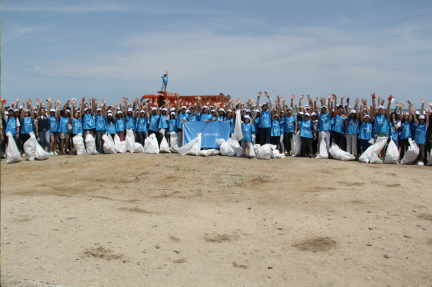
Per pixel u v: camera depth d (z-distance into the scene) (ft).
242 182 30.76
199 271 14.60
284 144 47.96
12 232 19.17
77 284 13.37
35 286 13.10
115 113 49.78
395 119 40.96
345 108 44.09
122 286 13.28
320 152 42.42
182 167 37.09
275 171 35.01
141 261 15.52
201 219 21.08
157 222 20.58
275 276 14.23
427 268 14.75
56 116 47.96
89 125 48.11
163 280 13.79
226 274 14.35
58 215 22.08
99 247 17.06
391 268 14.79
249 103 46.83
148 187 29.73
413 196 25.82
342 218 21.08
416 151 38.42
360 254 16.15
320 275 14.29
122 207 23.79
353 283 13.64
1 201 25.68
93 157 44.70
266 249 16.87
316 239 17.94
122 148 48.85
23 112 46.80
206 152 44.11
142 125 49.06
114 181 32.14
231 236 18.47
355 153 42.01
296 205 24.03
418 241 17.48
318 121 42.78
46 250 16.74
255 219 21.07
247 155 43.45
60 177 33.91
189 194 27.27
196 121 46.75
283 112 45.24
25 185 30.99
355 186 28.91
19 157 42.04
